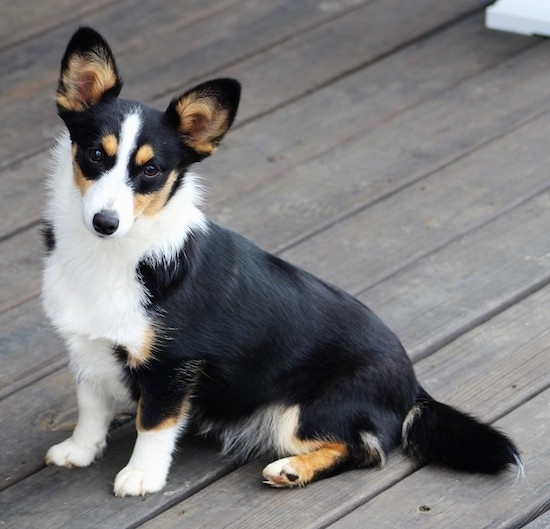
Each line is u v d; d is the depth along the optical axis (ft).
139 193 16.31
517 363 19.80
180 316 16.72
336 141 26.91
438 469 17.40
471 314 21.04
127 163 16.22
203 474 17.52
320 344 17.58
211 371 17.34
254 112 27.96
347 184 25.30
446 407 17.74
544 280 22.03
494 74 29.37
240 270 17.34
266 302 17.37
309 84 29.09
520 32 31.12
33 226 24.22
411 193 24.93
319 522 16.38
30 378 19.75
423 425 17.53
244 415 17.87
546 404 18.74
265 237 23.57
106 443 18.28
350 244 23.34
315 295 17.80
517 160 25.88
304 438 17.46
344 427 17.35
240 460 17.90
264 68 29.81
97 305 16.63
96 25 31.58
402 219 24.08
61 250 16.90
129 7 32.53
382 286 22.02
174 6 32.68
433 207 24.43
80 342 17.03
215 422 18.08
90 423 17.70
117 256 16.52
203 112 16.90
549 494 16.72
